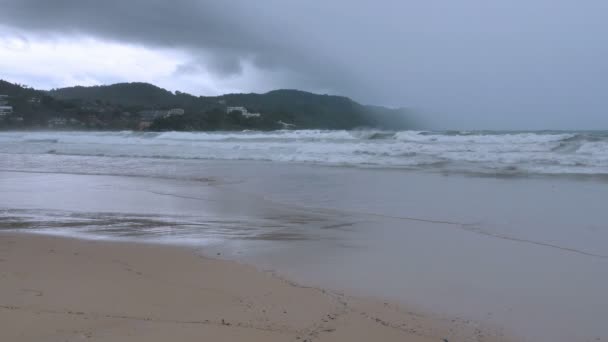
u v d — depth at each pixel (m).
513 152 19.81
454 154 20.28
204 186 14.35
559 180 14.25
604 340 3.92
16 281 5.02
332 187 13.73
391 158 20.64
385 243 7.29
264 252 6.71
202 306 4.41
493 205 10.58
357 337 3.81
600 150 18.94
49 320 3.93
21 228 8.34
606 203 10.53
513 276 5.61
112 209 10.48
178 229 8.34
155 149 28.20
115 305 4.36
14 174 17.58
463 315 4.40
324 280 5.39
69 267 5.65
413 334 3.93
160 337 3.64
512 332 4.06
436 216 9.52
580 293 5.02
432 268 5.93
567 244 7.15
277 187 13.91
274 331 3.85
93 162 22.12
